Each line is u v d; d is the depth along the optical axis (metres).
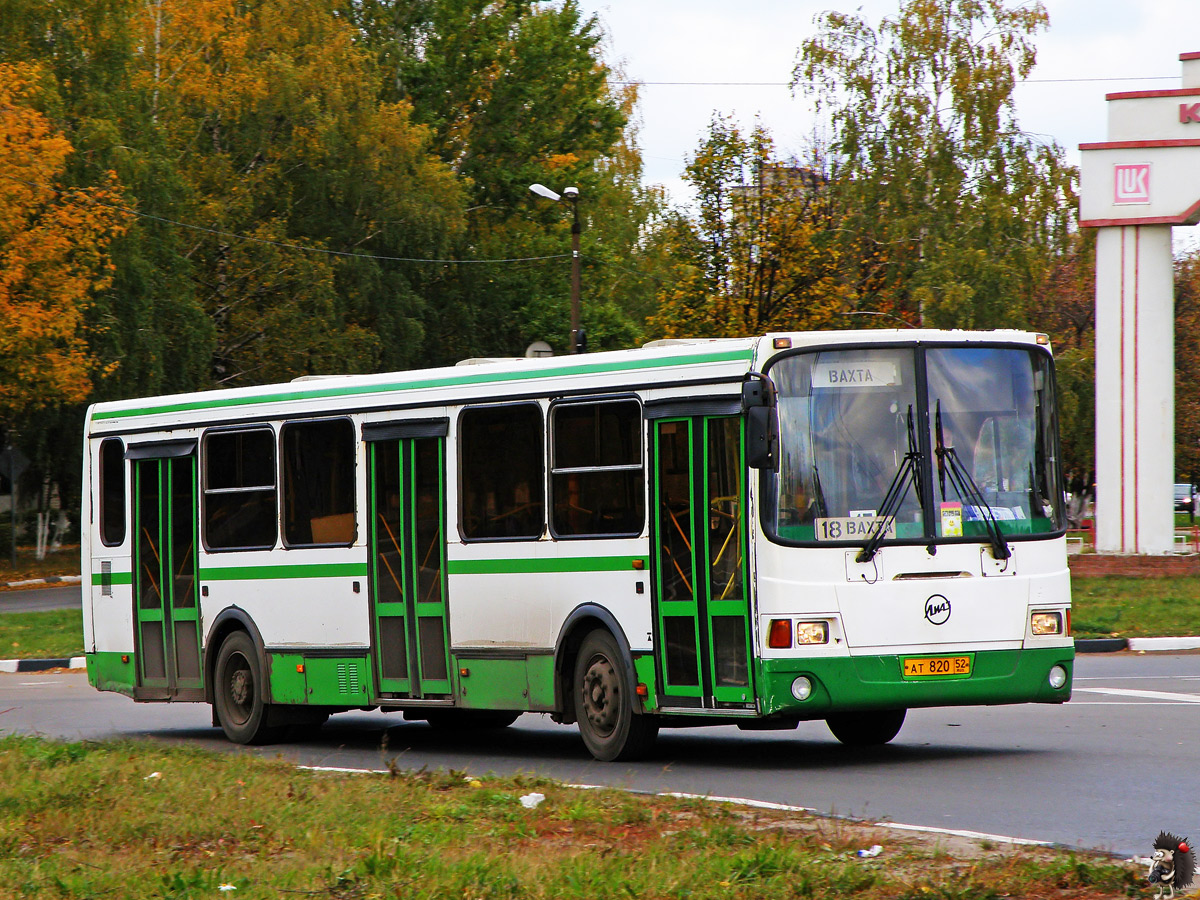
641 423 18.77
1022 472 18.56
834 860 11.59
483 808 14.41
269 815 14.23
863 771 17.67
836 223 65.50
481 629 20.59
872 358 18.06
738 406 17.64
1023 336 18.83
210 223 73.44
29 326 59.88
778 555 17.33
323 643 22.80
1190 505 112.88
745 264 50.72
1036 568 18.39
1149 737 20.17
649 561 18.58
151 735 25.41
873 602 17.58
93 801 15.16
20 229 60.53
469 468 20.84
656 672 18.50
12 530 72.56
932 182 75.12
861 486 17.77
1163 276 51.06
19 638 42.25
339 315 75.00
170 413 25.39
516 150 83.69
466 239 82.62
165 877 11.48
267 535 23.70
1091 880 10.78
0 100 59.34
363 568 22.22
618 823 13.58
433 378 21.44
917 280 70.12
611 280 97.31
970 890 10.44
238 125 73.94
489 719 25.52
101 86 67.25
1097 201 51.50
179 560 25.17
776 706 17.27
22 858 12.77
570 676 19.78
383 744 18.78
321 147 73.69
